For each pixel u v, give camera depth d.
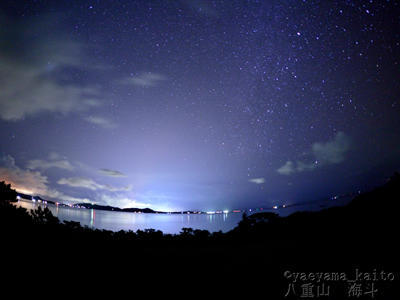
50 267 6.05
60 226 9.76
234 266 7.11
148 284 5.78
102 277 5.94
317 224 12.06
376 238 8.19
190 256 8.35
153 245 10.47
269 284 5.82
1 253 6.29
